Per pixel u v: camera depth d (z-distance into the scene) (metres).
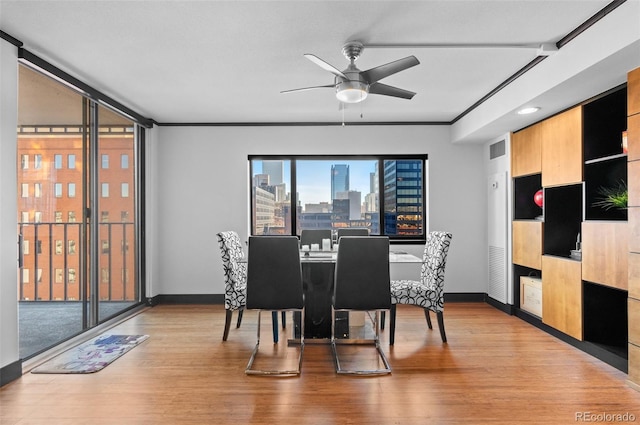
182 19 2.57
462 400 2.49
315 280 3.71
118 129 4.50
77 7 2.41
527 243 4.30
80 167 3.75
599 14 2.48
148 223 5.17
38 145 3.21
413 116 5.17
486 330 4.02
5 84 2.73
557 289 3.73
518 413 2.33
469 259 5.42
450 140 5.46
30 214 3.14
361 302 3.13
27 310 3.32
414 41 2.89
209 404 2.45
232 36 2.81
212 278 5.39
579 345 3.42
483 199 5.45
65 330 3.60
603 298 3.38
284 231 5.62
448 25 2.65
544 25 2.66
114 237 4.38
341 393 2.59
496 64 3.37
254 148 5.43
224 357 3.27
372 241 3.11
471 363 3.12
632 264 2.63
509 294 4.71
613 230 2.97
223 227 5.41
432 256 3.96
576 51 2.74
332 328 3.40
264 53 3.11
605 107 3.38
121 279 4.56
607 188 3.34
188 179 5.41
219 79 3.70
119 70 3.44
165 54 3.12
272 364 3.11
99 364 3.09
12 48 2.79
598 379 2.80
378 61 3.27
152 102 4.44
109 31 2.72
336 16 2.53
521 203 4.62
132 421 2.25
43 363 3.11
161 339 3.77
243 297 3.74
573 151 3.48
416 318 4.50
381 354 3.24
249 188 5.55
